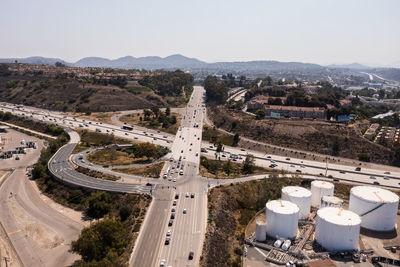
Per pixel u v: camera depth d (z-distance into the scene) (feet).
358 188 498.69
